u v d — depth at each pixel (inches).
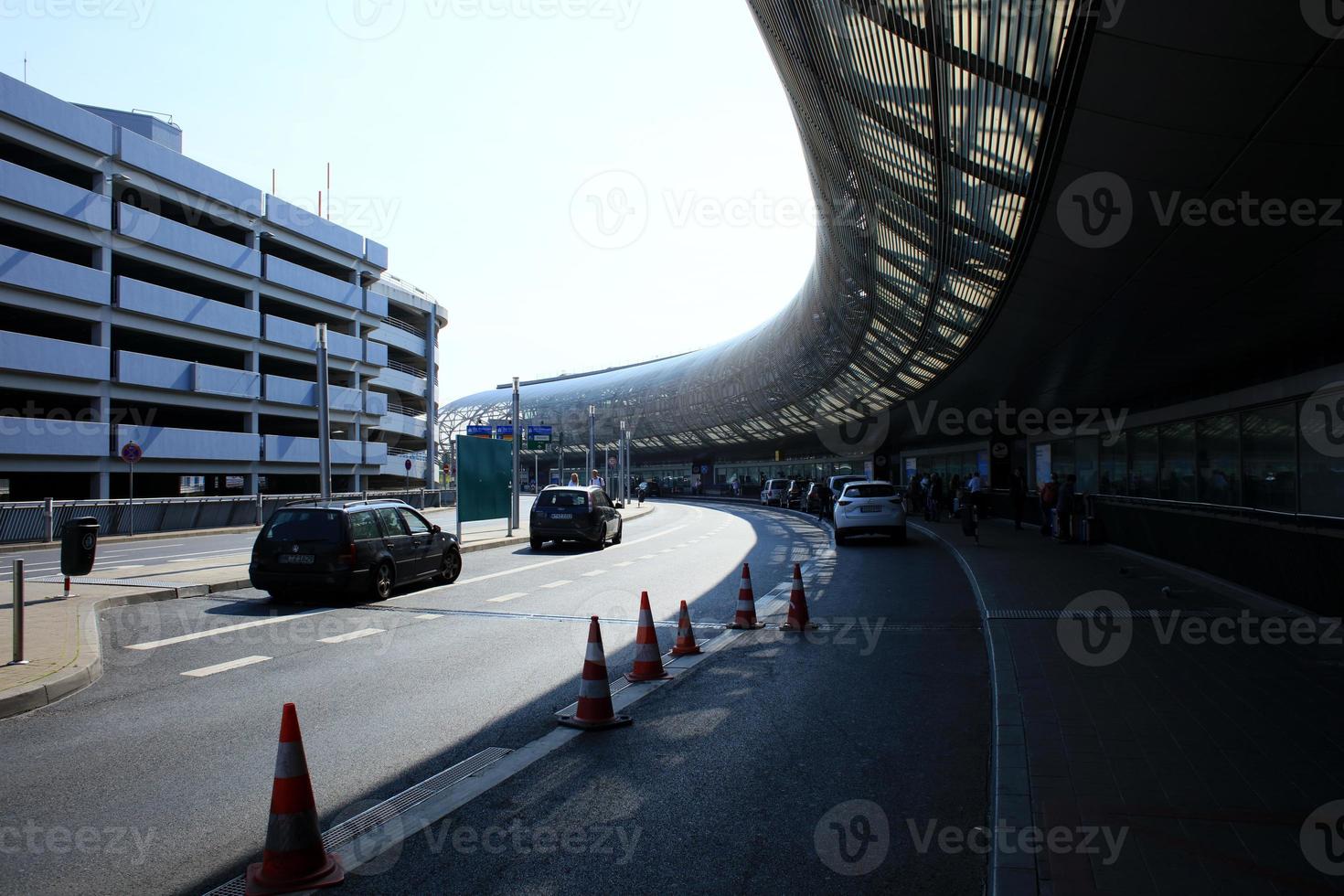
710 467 3614.7
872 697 277.3
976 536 857.5
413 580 545.0
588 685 243.8
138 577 580.4
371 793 189.3
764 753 217.8
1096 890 134.2
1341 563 356.8
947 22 351.9
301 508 493.4
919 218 606.2
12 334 1262.3
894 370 1312.7
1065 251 475.8
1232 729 221.6
